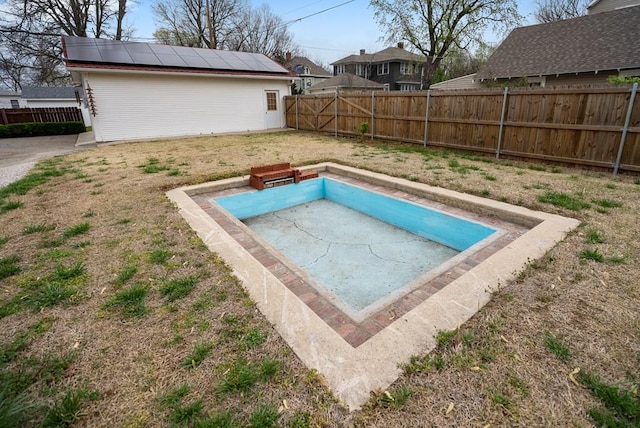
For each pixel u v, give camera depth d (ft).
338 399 4.64
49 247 9.68
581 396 4.65
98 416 4.51
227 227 11.28
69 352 5.66
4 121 47.34
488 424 4.28
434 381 4.91
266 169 18.07
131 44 40.29
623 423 4.24
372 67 111.34
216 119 42.22
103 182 16.83
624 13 40.06
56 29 63.00
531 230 10.21
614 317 6.25
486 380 4.92
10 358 5.53
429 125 26.32
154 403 4.68
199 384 4.97
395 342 5.68
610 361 5.23
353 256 12.97
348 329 6.20
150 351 5.65
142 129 37.47
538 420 4.32
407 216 14.97
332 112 36.17
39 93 94.89
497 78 43.75
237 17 91.91
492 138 22.31
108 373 5.21
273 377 5.03
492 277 7.66
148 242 9.85
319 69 121.80
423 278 7.95
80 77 35.47
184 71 37.32
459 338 5.76
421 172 18.08
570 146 18.75
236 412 4.50
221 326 6.21
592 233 9.80
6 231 10.87
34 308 6.88
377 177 17.44
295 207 18.54
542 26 47.21
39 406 4.66
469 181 16.06
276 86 46.11
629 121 16.42
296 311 6.61
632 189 14.24
